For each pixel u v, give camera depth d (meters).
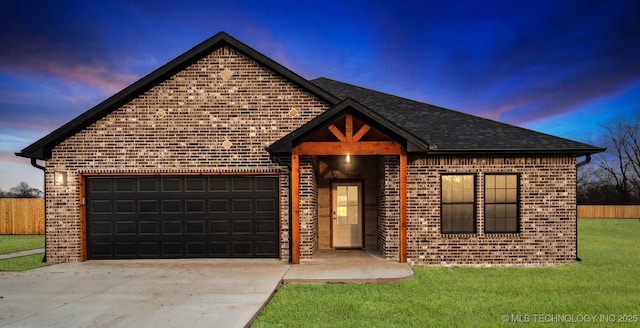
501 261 10.21
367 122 9.55
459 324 5.68
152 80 10.41
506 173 10.36
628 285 8.05
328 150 9.56
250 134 10.52
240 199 10.58
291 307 6.47
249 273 8.70
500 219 10.44
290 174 10.33
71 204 10.45
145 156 10.51
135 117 10.55
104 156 10.51
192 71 10.62
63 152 10.49
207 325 5.33
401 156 9.62
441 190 10.38
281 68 10.43
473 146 10.23
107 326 5.34
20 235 19.66
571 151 10.12
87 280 8.16
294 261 9.70
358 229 12.35
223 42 10.62
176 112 10.56
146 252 10.55
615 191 40.81
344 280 8.17
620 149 40.59
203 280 8.05
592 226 23.44
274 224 10.52
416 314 6.15
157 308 6.14
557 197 10.32
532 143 10.52
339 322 5.75
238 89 10.59
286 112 10.52
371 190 12.34
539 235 10.27
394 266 9.33
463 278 8.68
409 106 13.74
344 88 15.30
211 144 10.51
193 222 10.57
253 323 5.70
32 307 6.27
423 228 10.25
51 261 10.38
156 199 10.61
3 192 37.22
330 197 12.38
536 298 7.08
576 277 8.80
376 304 6.65
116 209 10.60
